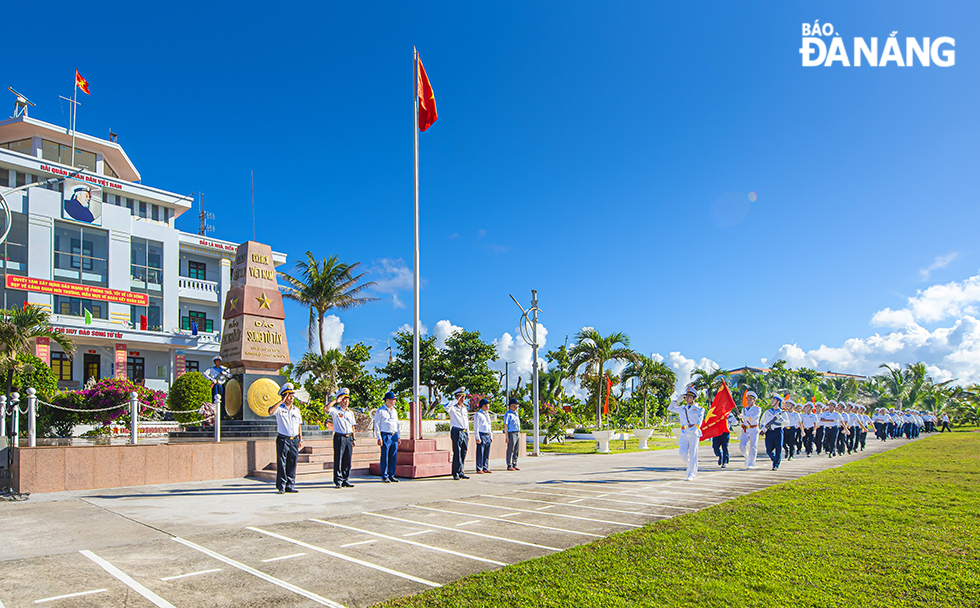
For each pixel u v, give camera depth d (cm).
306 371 3597
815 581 528
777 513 854
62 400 2030
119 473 1245
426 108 1664
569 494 1141
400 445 1491
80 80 3884
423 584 546
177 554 656
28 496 1091
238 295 1898
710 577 543
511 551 670
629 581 531
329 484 1302
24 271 3319
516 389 4253
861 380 7094
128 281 3666
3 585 543
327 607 487
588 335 3338
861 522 784
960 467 1504
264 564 616
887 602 474
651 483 1327
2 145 3788
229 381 1888
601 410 3412
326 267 3972
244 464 1440
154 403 2378
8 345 2370
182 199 4028
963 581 523
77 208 3475
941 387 6606
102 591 527
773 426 1669
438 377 3644
